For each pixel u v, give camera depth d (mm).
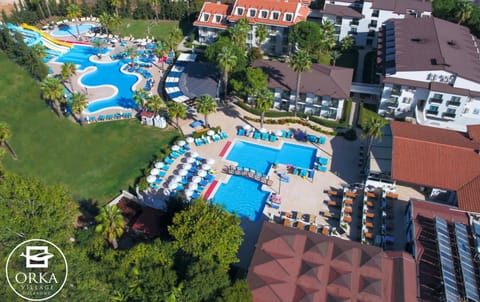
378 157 67750
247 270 53156
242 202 64625
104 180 68062
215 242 47406
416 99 80938
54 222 50875
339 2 112688
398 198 64750
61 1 128250
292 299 45375
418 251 51875
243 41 92375
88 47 111062
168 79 91750
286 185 67562
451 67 78312
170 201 57781
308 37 93375
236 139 77562
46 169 70500
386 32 98688
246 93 81750
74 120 82562
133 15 126000
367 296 45438
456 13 106688
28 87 90750
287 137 78125
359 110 84750
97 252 48531
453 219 56188
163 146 75312
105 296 42906
